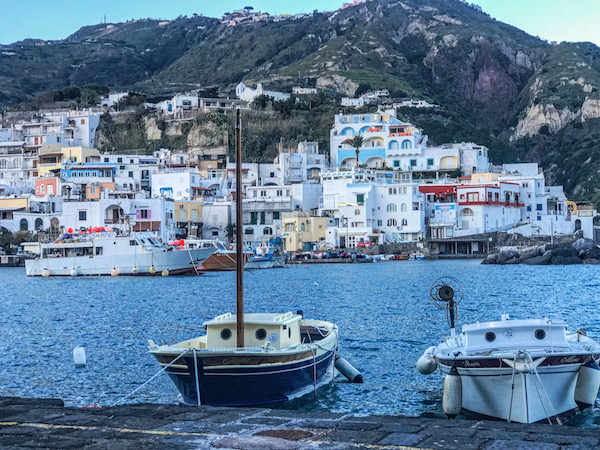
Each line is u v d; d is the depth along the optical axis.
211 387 28.02
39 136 196.50
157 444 14.74
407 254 147.00
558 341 27.34
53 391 32.31
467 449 14.34
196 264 111.44
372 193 152.38
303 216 152.25
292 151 199.00
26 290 87.19
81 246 111.12
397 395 30.61
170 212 147.62
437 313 58.22
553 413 25.47
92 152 184.00
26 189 166.38
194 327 52.38
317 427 16.09
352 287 84.75
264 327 29.83
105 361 38.97
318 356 31.14
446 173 178.12
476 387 25.95
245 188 164.38
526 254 131.75
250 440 14.95
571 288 80.31
